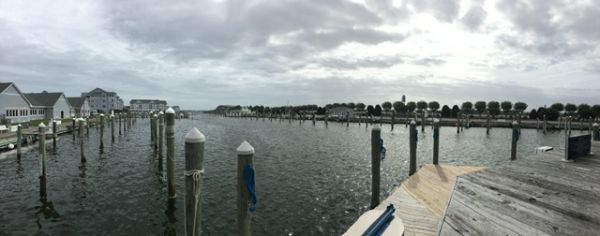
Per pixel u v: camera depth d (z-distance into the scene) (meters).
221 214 9.79
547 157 10.44
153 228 8.84
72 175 14.91
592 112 65.75
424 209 7.85
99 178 14.29
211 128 55.09
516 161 9.76
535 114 72.31
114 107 113.00
